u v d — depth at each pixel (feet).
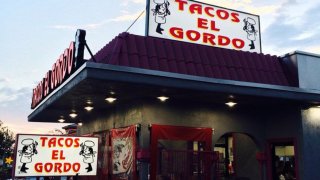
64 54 35.06
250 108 42.47
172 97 35.17
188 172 31.94
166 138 35.27
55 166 30.19
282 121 40.65
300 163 37.47
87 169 31.45
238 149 47.50
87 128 57.11
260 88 33.14
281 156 41.65
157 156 34.27
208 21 43.91
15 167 28.71
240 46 45.42
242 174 45.96
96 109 47.09
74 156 31.14
